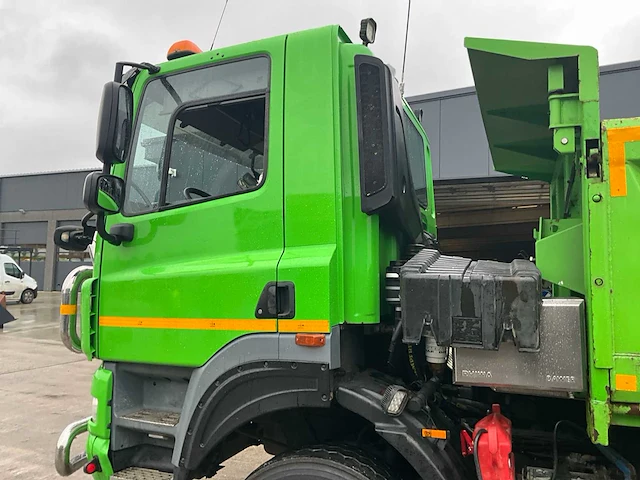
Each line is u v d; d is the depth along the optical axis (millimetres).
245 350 2123
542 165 3369
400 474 2248
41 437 5258
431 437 1960
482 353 1883
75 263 28641
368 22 2395
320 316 2020
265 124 2279
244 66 2377
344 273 2137
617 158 1688
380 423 1989
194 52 2584
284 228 2195
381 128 2121
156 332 2357
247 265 2176
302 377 2035
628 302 1648
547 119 2697
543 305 1809
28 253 29797
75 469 2703
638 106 7277
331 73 2193
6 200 30469
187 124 2473
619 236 1671
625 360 1645
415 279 1927
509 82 2238
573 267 1967
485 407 2396
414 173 3318
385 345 2494
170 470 2455
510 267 2037
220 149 2391
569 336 1771
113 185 2395
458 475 2004
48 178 29234
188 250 2371
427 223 3672
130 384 2553
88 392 7094
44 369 8695
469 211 10086
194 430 2182
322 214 2143
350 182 2166
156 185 2510
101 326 2535
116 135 2203
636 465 2064
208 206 2340
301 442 2449
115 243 2480
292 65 2258
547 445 2256
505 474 1905
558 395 1853
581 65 1807
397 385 2088
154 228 2453
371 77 2160
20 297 21047
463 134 9367
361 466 2043
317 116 2193
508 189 9148
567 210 2572
